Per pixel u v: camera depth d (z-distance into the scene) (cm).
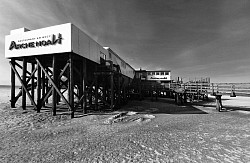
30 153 510
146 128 838
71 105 1072
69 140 638
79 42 1170
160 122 991
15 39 1257
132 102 2319
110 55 1992
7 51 1287
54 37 1112
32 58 1296
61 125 877
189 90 2152
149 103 2178
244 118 1134
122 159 468
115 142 617
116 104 1638
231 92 1402
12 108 1368
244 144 593
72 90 1087
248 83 1273
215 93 1538
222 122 994
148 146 575
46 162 449
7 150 533
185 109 1616
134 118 1091
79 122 954
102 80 1547
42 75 1672
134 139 655
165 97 3216
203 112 1421
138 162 449
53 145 582
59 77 1116
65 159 467
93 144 594
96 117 1099
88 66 1655
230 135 713
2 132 728
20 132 734
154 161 454
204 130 801
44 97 1185
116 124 921
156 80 3912
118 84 1672
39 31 1167
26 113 1160
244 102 2397
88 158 475
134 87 2734
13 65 1329
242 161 452
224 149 544
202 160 459
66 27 1080
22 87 1292
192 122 993
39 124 883
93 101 2259
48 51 1126
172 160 460
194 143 607
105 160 461
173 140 642
